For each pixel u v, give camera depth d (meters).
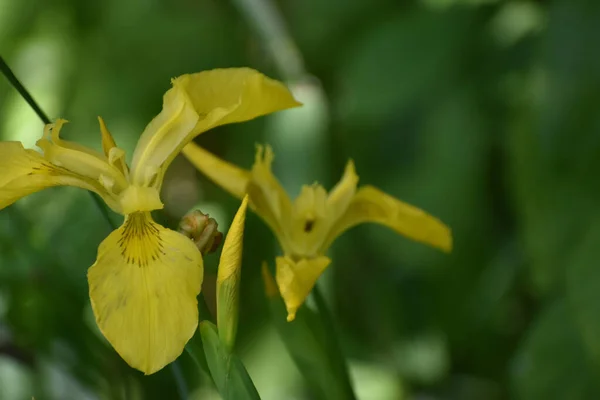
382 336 1.20
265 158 0.82
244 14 1.09
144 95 1.22
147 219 0.75
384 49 1.08
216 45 1.24
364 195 0.83
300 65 1.08
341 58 1.18
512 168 0.98
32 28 1.25
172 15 1.26
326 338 0.81
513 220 1.09
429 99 1.06
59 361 0.87
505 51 1.05
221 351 0.75
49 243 0.90
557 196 0.96
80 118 1.21
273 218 0.82
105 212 0.79
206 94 0.76
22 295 0.87
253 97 0.75
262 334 1.17
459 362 1.22
